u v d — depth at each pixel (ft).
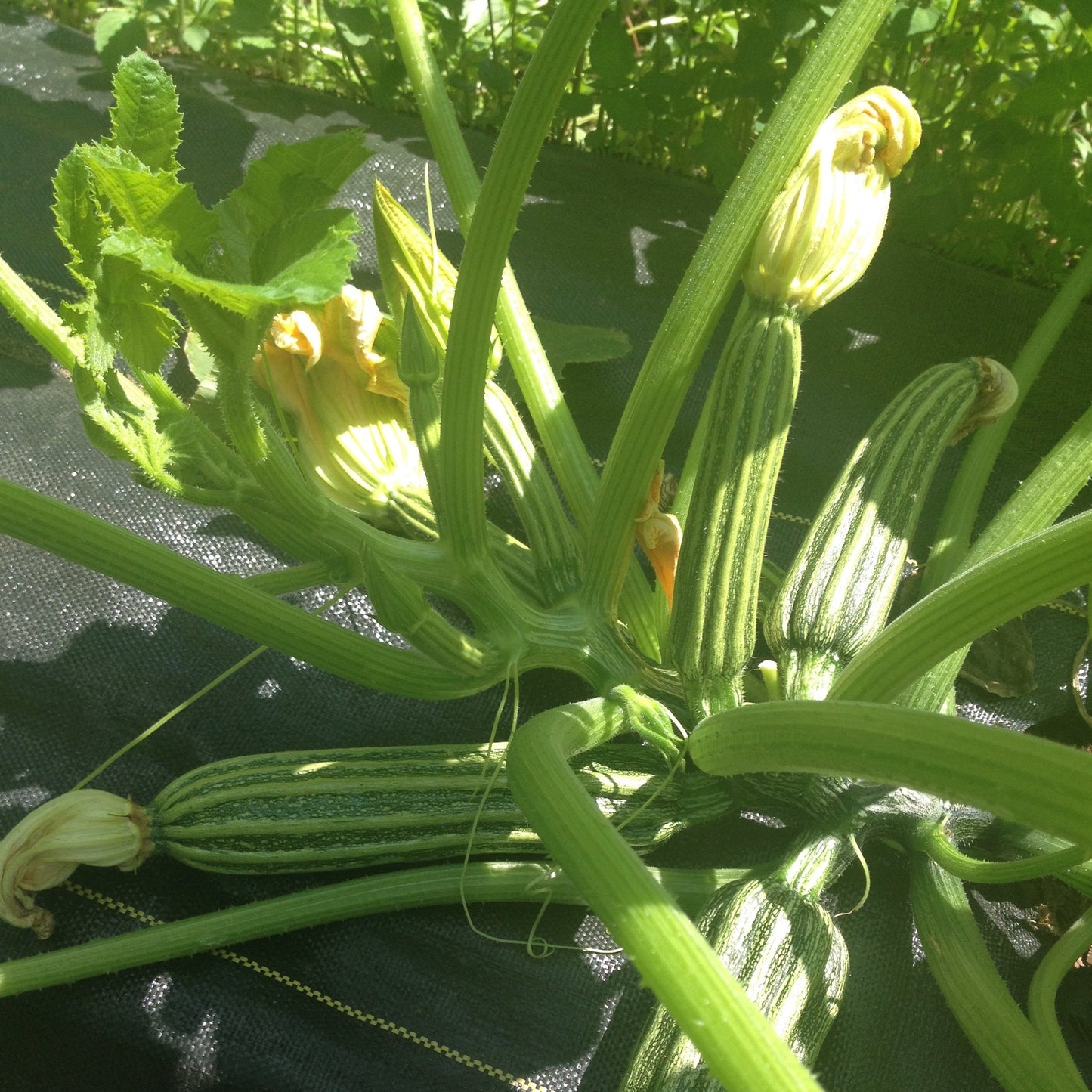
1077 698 1.98
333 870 1.68
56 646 1.91
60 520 1.35
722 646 1.59
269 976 1.68
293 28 2.95
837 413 2.24
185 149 2.55
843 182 1.52
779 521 2.15
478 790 1.67
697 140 2.76
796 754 1.20
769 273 1.54
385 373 1.74
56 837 1.59
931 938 1.60
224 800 1.63
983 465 1.93
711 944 1.49
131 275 1.24
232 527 2.06
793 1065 0.96
